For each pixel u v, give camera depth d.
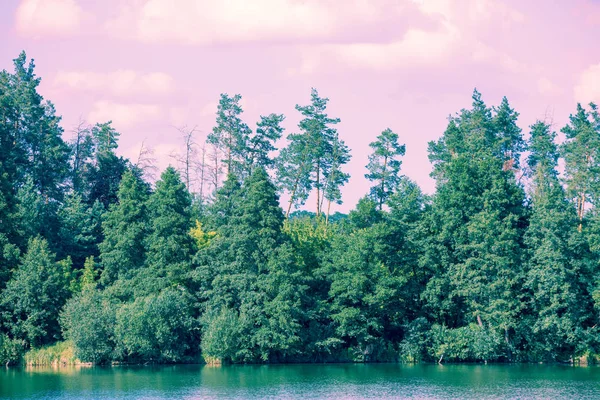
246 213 100.06
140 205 105.69
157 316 93.00
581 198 123.69
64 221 120.75
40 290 95.12
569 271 97.62
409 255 105.12
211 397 65.38
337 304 99.50
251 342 94.56
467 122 133.38
